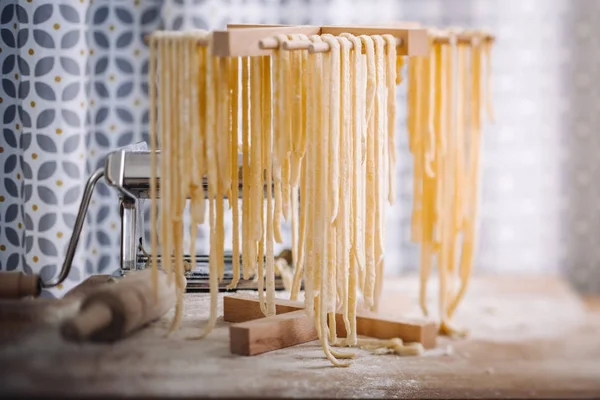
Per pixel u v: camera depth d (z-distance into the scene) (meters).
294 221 1.16
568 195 2.86
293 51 0.98
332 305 1.01
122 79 1.70
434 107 1.61
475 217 1.77
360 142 1.01
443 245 1.72
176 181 0.97
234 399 0.85
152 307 0.96
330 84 0.96
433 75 1.54
